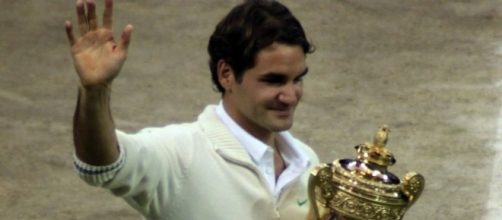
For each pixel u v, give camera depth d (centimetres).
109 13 1146
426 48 3616
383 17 3875
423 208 2577
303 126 3012
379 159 1272
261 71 1226
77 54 1124
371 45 3634
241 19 1234
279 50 1219
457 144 2925
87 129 1112
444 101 3203
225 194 1242
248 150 1272
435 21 3853
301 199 1312
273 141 1310
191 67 3428
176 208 1235
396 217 1266
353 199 1245
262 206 1260
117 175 1152
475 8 3975
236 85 1254
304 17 3847
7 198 2625
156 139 1225
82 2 1139
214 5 3938
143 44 3588
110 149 1127
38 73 3388
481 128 3022
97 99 1107
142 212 1241
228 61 1248
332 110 3127
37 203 2603
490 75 3400
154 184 1205
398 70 3431
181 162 1231
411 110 3141
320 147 2897
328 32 3731
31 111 3108
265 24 1220
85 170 1135
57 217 2538
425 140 2945
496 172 2769
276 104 1235
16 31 3709
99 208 2581
